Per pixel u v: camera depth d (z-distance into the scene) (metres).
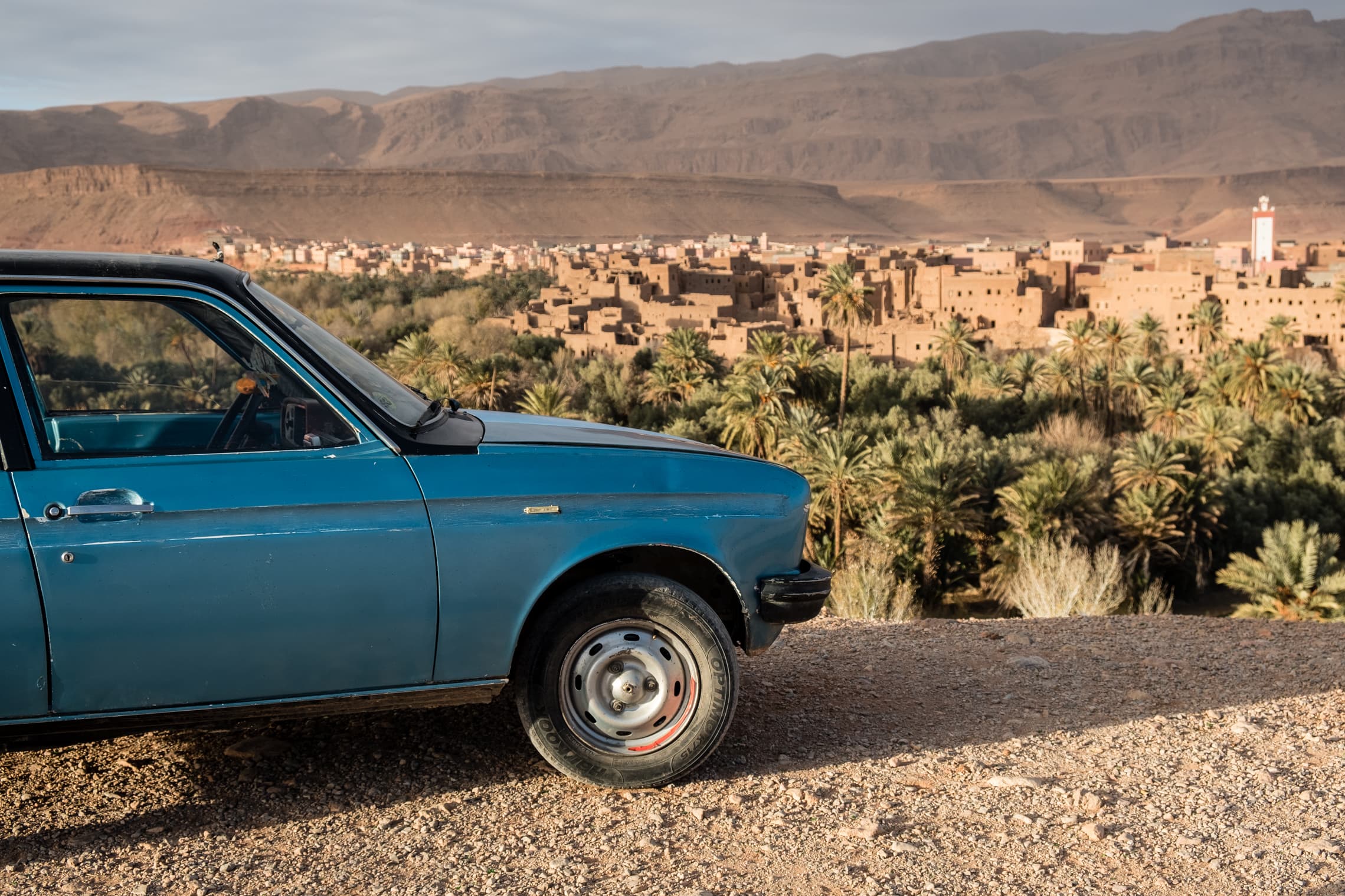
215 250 4.30
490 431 4.36
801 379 60.44
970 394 69.94
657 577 4.14
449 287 146.50
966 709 5.23
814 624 6.99
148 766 4.41
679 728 4.18
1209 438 47.31
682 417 59.06
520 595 3.98
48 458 3.64
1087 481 37.47
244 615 3.73
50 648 3.60
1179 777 4.38
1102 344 70.44
